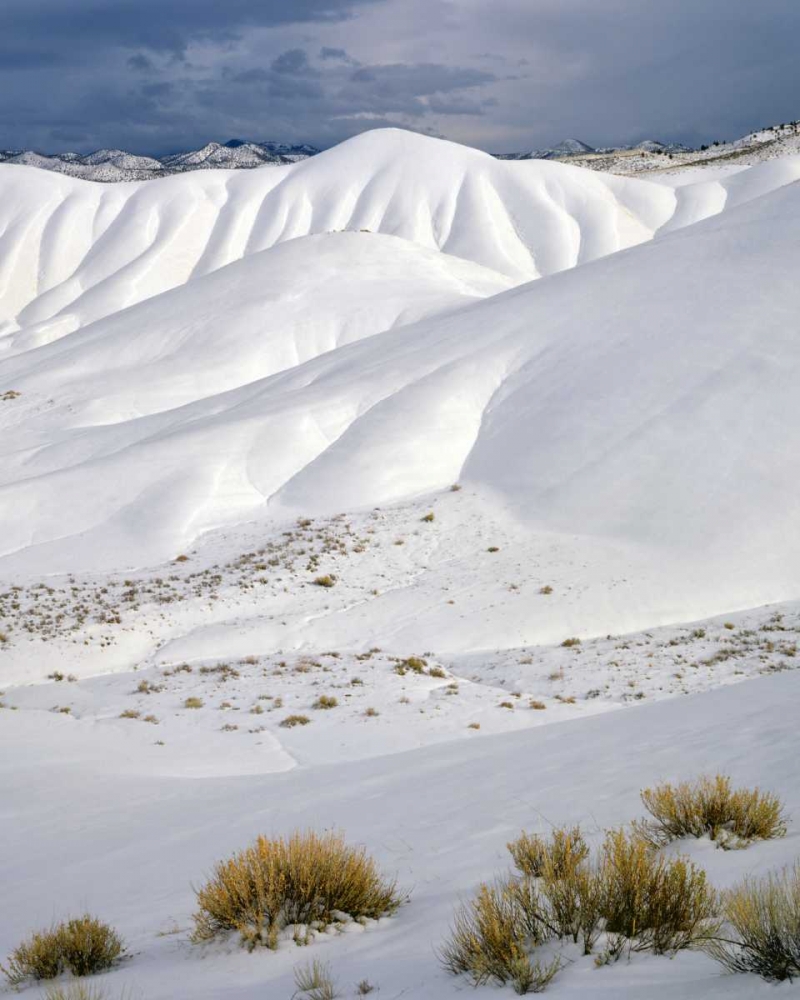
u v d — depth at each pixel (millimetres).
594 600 28797
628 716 12656
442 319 62125
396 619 28656
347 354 60875
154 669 25688
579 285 54750
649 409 40531
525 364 48688
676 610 28594
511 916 4000
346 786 10711
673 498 35062
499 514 37688
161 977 4820
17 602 31562
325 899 5152
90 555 37750
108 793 12562
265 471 44562
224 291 85250
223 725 18516
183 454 45281
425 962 4129
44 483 43969
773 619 26719
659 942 3682
